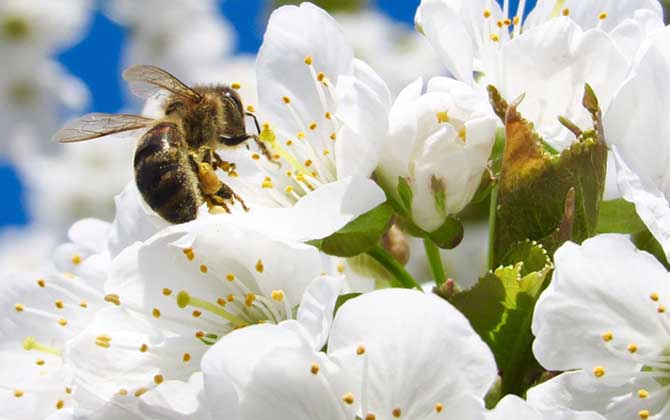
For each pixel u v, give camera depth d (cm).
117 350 17
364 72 18
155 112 19
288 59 18
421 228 18
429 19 18
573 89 18
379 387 16
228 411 16
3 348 18
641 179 17
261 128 18
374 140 17
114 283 17
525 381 17
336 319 16
